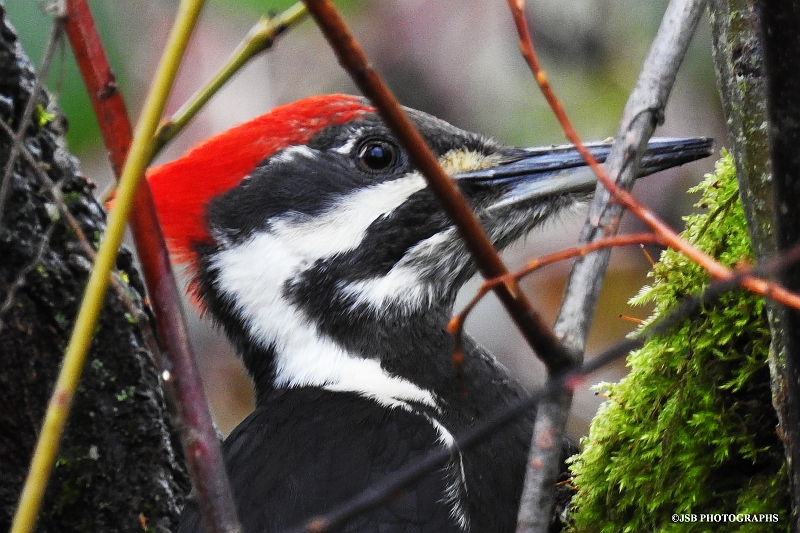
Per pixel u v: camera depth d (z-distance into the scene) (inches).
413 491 257.0
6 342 272.5
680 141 294.4
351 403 287.9
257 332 313.7
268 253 313.4
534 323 183.5
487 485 268.1
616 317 482.6
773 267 164.7
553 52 494.9
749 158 228.5
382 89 171.2
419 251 311.3
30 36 395.5
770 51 189.5
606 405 266.5
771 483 231.6
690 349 246.2
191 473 204.7
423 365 303.1
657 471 245.4
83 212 280.7
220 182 316.5
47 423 184.9
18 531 181.6
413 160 177.3
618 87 487.5
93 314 187.9
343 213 311.3
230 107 477.1
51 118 275.3
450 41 494.0
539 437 186.5
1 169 265.1
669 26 217.6
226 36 474.6
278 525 258.7
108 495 293.3
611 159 209.2
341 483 262.4
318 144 313.6
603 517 258.1
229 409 510.6
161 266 210.1
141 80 458.3
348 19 494.0
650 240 185.0
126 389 290.5
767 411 237.6
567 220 317.7
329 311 308.8
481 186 319.3
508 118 486.9
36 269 271.0
